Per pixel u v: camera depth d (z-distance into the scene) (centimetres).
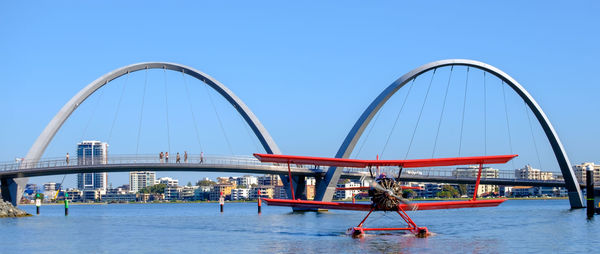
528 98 6625
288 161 3072
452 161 3058
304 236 3195
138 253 2519
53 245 2888
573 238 2956
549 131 6788
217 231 3688
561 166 7012
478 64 6531
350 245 2667
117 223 4812
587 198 4822
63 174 7019
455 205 3123
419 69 6462
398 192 2984
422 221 4675
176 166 6931
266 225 4288
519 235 3156
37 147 7069
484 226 3981
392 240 2878
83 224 4691
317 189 7362
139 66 7862
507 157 3008
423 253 2359
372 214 6231
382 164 3033
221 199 7775
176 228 4053
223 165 7069
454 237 3042
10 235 3503
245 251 2512
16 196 6906
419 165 3103
